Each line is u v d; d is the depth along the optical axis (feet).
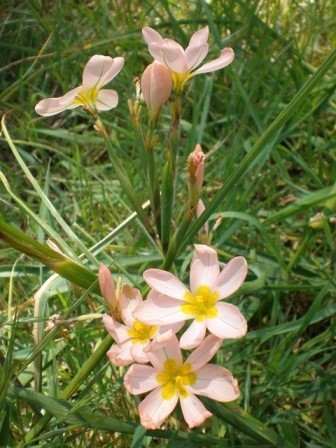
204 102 1.90
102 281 0.94
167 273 0.94
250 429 1.04
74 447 1.16
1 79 2.16
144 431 1.03
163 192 0.97
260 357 1.39
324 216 1.48
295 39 2.06
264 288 1.41
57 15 2.19
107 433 1.22
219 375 0.92
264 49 2.02
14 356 1.22
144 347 0.94
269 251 1.59
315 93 1.94
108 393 1.20
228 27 2.20
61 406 1.04
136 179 1.71
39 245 0.95
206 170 1.79
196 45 0.96
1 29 2.25
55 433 1.03
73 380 1.05
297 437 1.17
